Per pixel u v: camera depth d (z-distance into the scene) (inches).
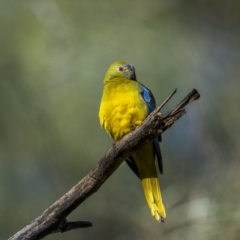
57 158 541.0
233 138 567.8
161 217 412.8
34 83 523.8
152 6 560.4
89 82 521.7
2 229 561.0
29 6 527.8
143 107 407.5
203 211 487.2
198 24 602.5
